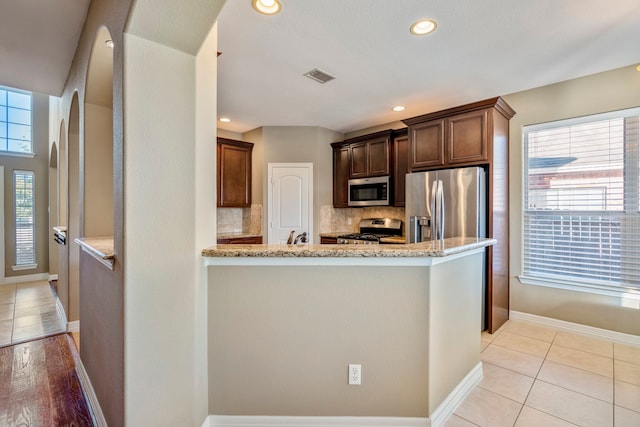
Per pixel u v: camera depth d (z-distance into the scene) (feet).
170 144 4.79
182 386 4.93
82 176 8.60
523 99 10.87
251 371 5.44
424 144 11.43
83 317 7.27
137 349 4.51
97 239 7.84
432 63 8.91
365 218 16.31
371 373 5.44
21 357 8.44
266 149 15.55
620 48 8.04
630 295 9.05
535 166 10.78
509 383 7.15
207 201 5.49
